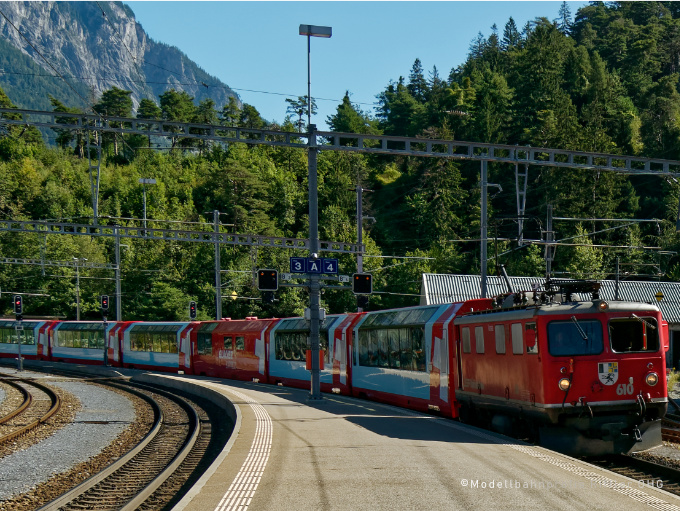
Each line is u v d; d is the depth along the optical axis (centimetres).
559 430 1391
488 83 12612
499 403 1582
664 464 1305
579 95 11162
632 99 11556
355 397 2653
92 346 5153
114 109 13938
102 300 4912
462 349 1798
